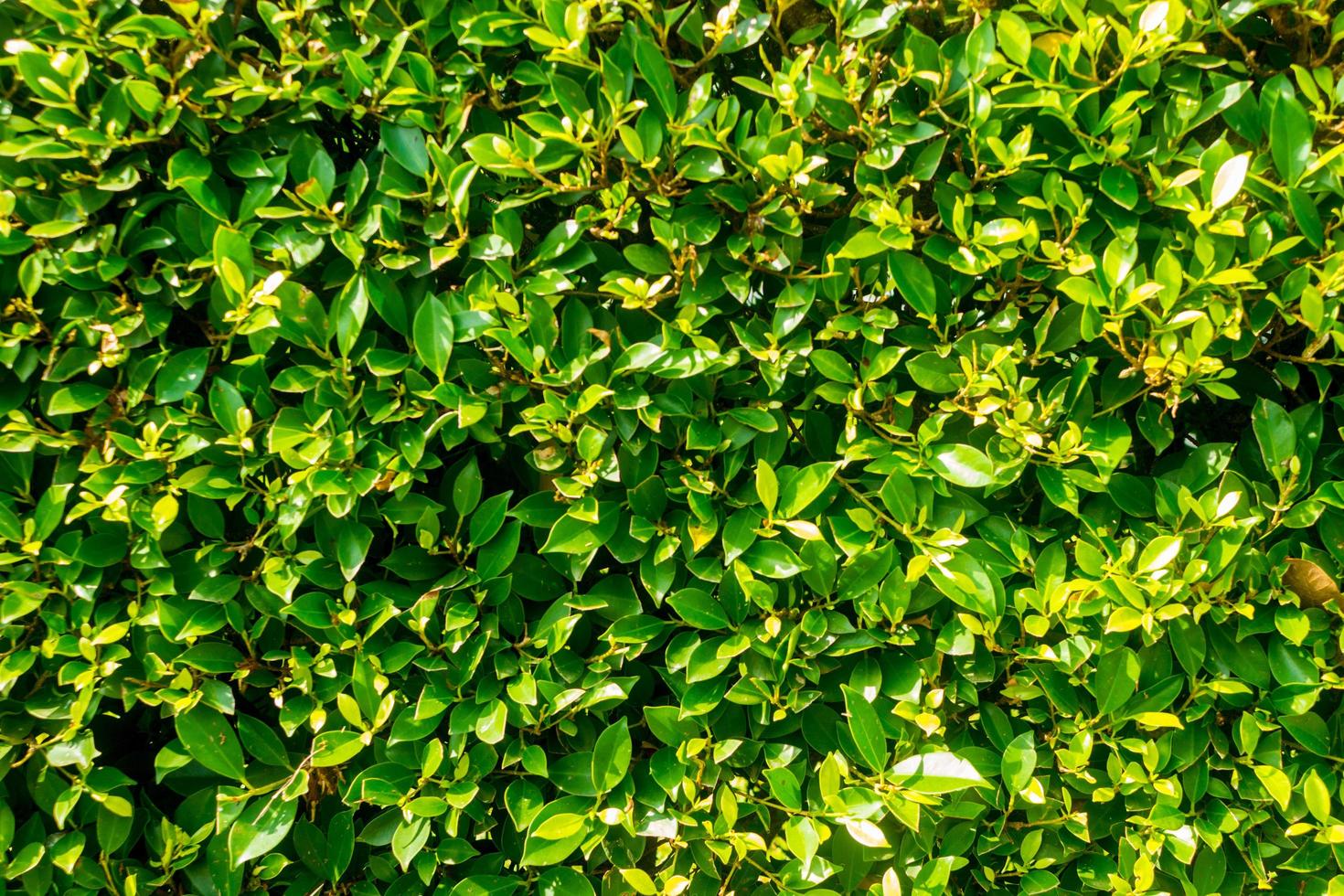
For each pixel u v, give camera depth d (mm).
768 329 1135
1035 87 1099
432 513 1121
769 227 1139
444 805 1098
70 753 1101
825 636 1125
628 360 1109
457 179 1091
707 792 1146
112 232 1098
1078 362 1110
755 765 1163
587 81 1122
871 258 1133
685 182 1146
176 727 1134
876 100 1103
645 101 1125
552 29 1084
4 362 1096
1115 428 1120
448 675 1128
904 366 1152
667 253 1129
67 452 1118
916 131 1106
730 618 1131
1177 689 1116
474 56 1124
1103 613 1114
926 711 1110
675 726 1125
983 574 1099
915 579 1093
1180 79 1107
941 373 1119
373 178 1146
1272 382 1165
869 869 1155
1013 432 1093
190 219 1111
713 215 1127
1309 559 1122
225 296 1108
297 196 1097
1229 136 1170
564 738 1155
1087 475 1103
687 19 1115
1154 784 1106
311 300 1108
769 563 1106
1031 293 1130
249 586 1120
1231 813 1116
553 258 1124
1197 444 1217
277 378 1096
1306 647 1125
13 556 1090
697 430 1120
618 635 1124
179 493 1120
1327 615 1121
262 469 1124
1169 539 1075
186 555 1124
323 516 1117
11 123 1070
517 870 1153
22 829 1121
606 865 1186
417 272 1126
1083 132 1117
